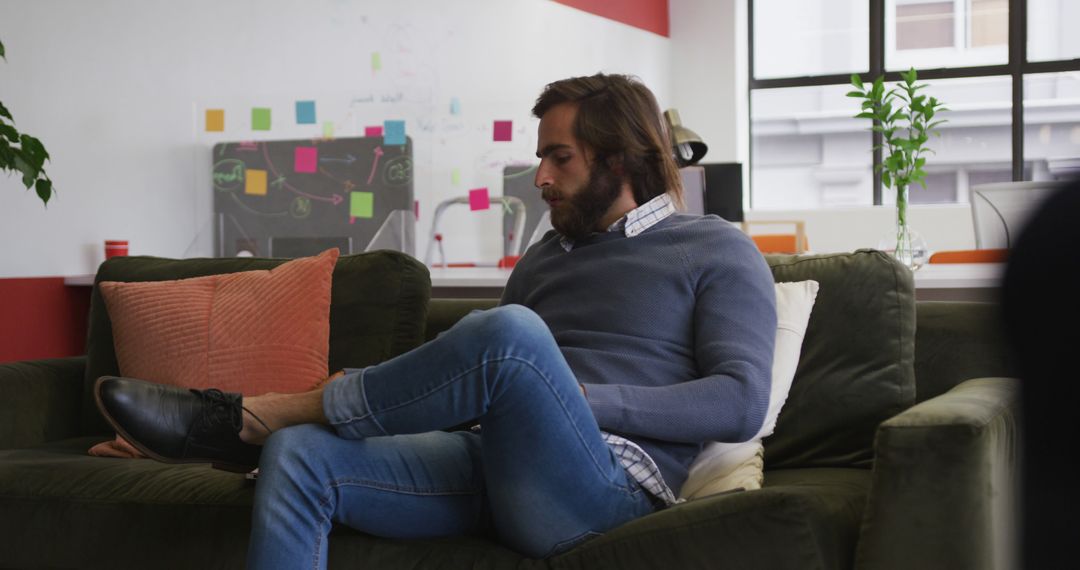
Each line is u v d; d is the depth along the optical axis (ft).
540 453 4.70
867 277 6.42
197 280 7.58
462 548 5.05
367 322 7.46
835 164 26.63
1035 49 25.07
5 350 12.29
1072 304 1.08
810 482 5.58
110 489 5.94
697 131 25.91
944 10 25.62
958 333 6.60
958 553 4.19
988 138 25.53
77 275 13.14
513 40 20.67
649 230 5.84
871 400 6.21
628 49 24.06
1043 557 1.12
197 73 14.99
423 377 4.66
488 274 10.25
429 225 17.67
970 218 24.48
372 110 17.43
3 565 6.06
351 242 14.46
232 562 5.44
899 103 25.91
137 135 14.10
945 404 4.59
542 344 4.67
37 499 6.02
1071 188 1.10
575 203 5.84
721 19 25.64
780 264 6.84
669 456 5.26
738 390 5.10
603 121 5.79
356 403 4.74
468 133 18.31
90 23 13.43
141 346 7.27
